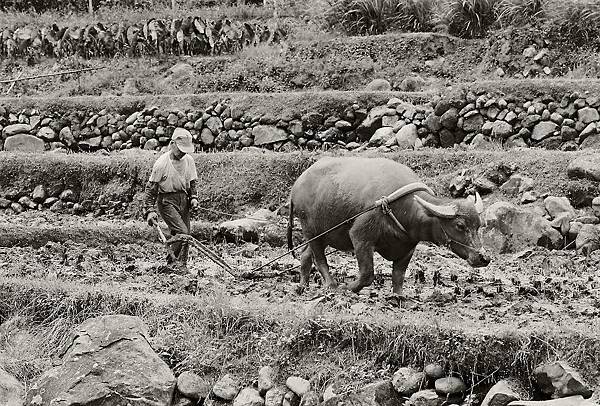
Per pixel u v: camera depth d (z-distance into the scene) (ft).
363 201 46.16
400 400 39.22
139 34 102.17
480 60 91.97
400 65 93.15
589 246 59.52
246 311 43.88
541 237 60.29
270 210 73.72
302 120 81.87
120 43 102.68
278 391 40.42
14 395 41.93
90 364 41.09
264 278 53.21
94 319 43.32
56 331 46.57
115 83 98.17
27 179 79.66
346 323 41.57
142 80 97.91
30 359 44.96
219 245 65.46
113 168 78.74
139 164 78.23
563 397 37.27
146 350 41.78
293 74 94.27
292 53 96.78
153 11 115.55
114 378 40.52
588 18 89.10
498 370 38.88
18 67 102.68
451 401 38.75
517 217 60.85
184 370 42.50
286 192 74.28
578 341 38.73
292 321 42.39
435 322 40.50
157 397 40.34
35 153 82.64
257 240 66.13
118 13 115.55
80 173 79.20
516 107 76.13
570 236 60.95
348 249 48.62
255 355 42.39
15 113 88.89
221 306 44.47
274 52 97.60
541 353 38.73
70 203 78.69
